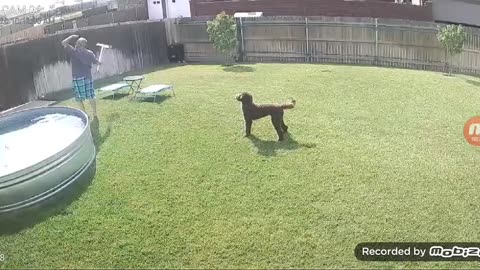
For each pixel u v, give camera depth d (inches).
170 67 569.9
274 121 279.9
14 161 238.1
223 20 576.1
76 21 549.0
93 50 491.5
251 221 198.8
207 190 226.7
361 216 199.6
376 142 281.0
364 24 556.7
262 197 217.9
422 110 347.6
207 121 323.0
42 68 418.6
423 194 217.2
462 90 412.5
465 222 194.7
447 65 516.7
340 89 412.5
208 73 510.9
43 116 306.0
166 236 191.2
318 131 299.9
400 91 405.4
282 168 246.2
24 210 213.2
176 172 246.7
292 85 430.6
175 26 618.5
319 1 676.1
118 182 237.8
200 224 198.4
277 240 185.2
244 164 252.7
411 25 530.3
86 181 239.6
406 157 258.4
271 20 593.3
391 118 327.9
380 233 187.8
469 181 229.6
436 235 186.4
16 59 388.5
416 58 538.9
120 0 737.6
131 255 180.5
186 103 368.5
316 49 588.4
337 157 258.1
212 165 253.1
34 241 192.4
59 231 198.1
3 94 377.7
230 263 173.6
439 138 288.4
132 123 324.5
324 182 229.8
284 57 604.7
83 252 184.1
